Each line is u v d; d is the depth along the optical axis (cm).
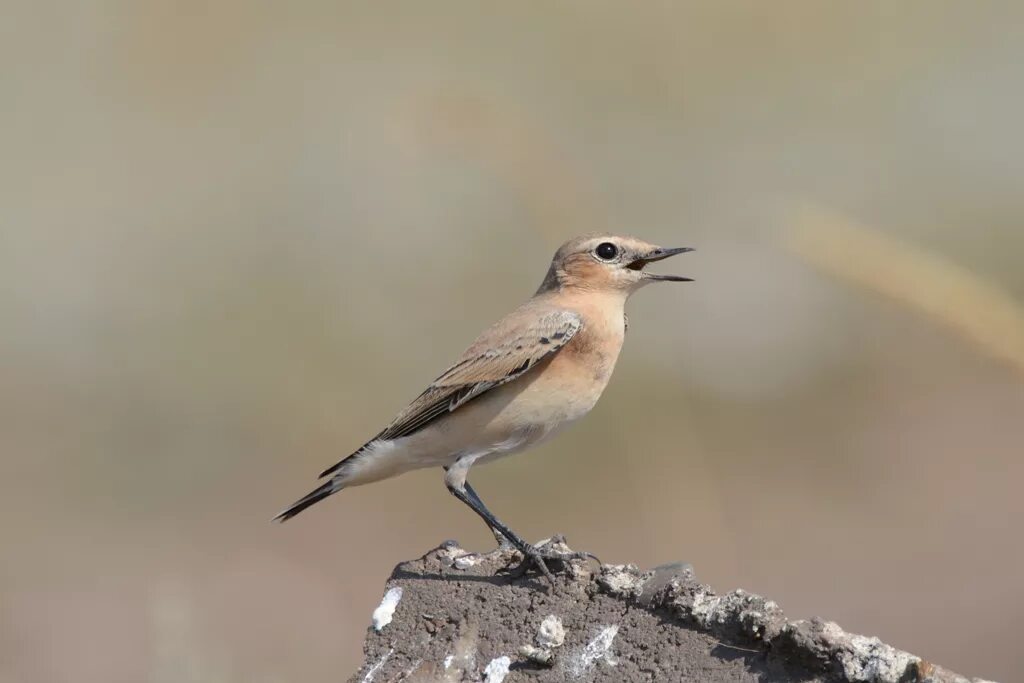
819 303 2241
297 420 2086
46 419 2112
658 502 1778
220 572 1750
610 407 2005
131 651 1536
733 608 710
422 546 1870
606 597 773
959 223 2303
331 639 1558
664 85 2459
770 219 2158
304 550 1841
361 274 2219
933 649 1450
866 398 2112
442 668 773
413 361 2123
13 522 1878
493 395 916
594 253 954
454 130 1540
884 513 1822
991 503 1795
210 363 2133
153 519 1936
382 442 931
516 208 2220
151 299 2252
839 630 672
